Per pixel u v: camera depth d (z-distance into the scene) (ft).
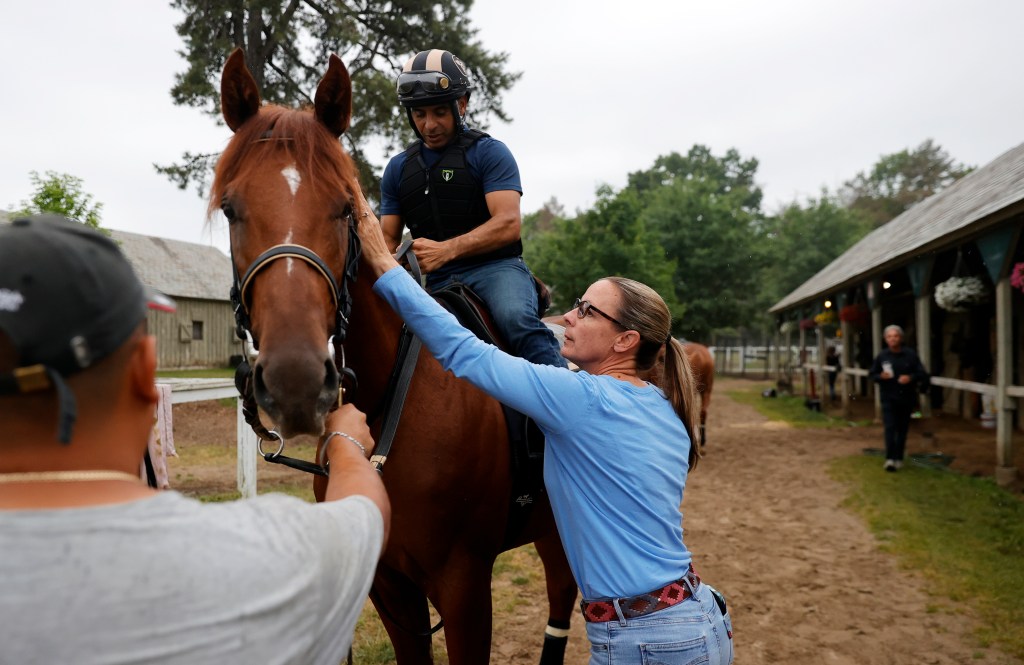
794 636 12.22
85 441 2.20
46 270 2.08
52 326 2.04
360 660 10.79
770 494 23.11
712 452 31.73
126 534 2.11
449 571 6.34
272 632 2.26
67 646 1.93
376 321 6.07
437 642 11.98
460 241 7.21
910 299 50.85
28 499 2.11
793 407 52.47
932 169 204.33
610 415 5.03
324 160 5.23
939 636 12.07
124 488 2.27
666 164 219.61
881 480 24.26
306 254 4.74
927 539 17.22
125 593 2.01
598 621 5.01
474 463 6.29
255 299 4.74
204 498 19.30
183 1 40.34
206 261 88.89
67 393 2.06
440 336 5.04
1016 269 21.63
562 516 5.29
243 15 40.73
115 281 2.21
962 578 14.55
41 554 1.99
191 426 35.76
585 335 5.64
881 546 16.96
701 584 5.23
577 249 59.21
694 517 20.27
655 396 5.50
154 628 2.03
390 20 44.86
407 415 6.09
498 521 6.64
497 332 7.46
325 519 2.66
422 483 6.04
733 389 74.08
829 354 59.16
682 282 92.53
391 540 6.18
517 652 11.44
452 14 46.83
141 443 2.42
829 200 124.77
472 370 4.92
